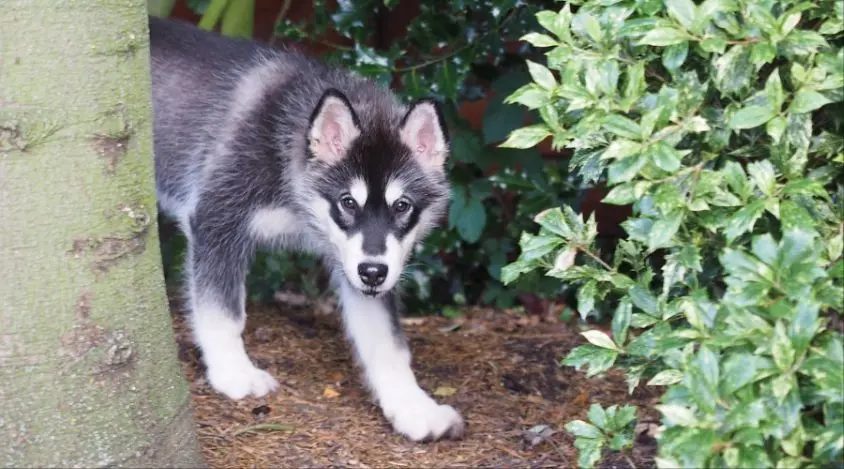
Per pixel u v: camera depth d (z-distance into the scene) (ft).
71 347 6.21
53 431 6.23
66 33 6.12
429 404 7.31
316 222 7.64
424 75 8.63
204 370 7.71
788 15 5.99
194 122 7.91
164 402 6.41
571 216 6.54
